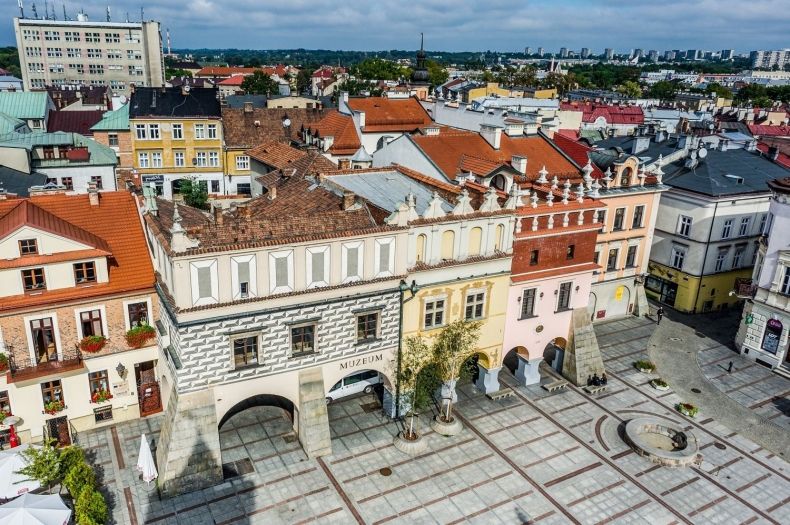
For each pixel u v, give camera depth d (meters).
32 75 182.12
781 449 42.62
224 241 34.19
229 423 41.75
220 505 34.34
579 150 66.06
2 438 37.28
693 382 51.06
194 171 85.44
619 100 170.88
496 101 102.88
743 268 65.81
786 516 36.12
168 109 82.88
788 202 51.03
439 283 41.56
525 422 43.94
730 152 70.19
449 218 40.78
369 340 40.41
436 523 33.94
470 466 38.84
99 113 97.25
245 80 195.00
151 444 38.91
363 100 82.94
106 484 35.53
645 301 63.53
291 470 37.47
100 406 39.84
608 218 58.38
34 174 62.34
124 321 39.38
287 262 35.78
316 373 38.72
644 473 39.19
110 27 183.62
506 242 43.56
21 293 36.16
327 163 55.38
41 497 30.20
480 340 45.00
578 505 36.03
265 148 69.06
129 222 42.22
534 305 46.84
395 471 37.94
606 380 49.41
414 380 41.47
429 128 62.94
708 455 41.47
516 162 56.81
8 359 35.78
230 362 35.66
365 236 37.78
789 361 52.72
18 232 35.41
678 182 63.78
